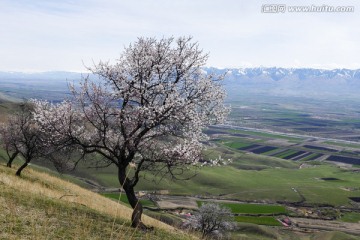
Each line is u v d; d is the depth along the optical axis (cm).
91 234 1434
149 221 2692
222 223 6944
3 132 4372
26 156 4191
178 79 2050
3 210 1456
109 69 1980
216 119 2116
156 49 2020
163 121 2034
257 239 9494
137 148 2011
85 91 1975
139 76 2012
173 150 1906
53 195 2586
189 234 2209
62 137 1966
